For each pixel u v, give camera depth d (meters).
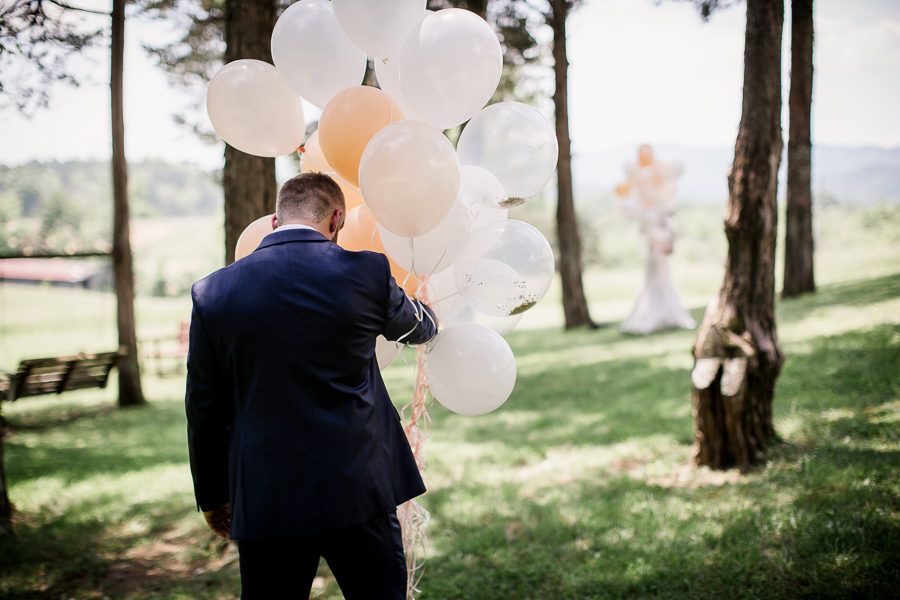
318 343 1.53
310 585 1.62
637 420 5.76
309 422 1.51
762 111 4.23
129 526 4.28
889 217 24.77
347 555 1.58
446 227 2.00
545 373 8.93
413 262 2.02
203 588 3.26
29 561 3.67
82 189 56.84
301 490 1.48
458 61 1.82
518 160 1.99
